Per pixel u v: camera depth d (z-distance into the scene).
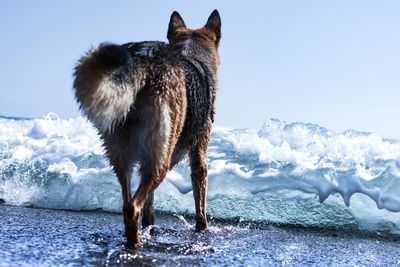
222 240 3.88
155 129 3.34
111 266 2.69
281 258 3.25
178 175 5.56
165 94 3.37
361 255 3.52
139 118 3.40
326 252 3.57
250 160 5.62
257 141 5.88
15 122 8.15
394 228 4.57
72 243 3.29
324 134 5.97
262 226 4.81
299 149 5.68
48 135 6.94
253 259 3.17
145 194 3.38
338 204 4.86
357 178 4.86
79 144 6.48
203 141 4.43
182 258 3.06
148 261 2.88
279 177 5.16
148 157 3.38
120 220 4.73
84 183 5.66
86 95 3.03
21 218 4.48
